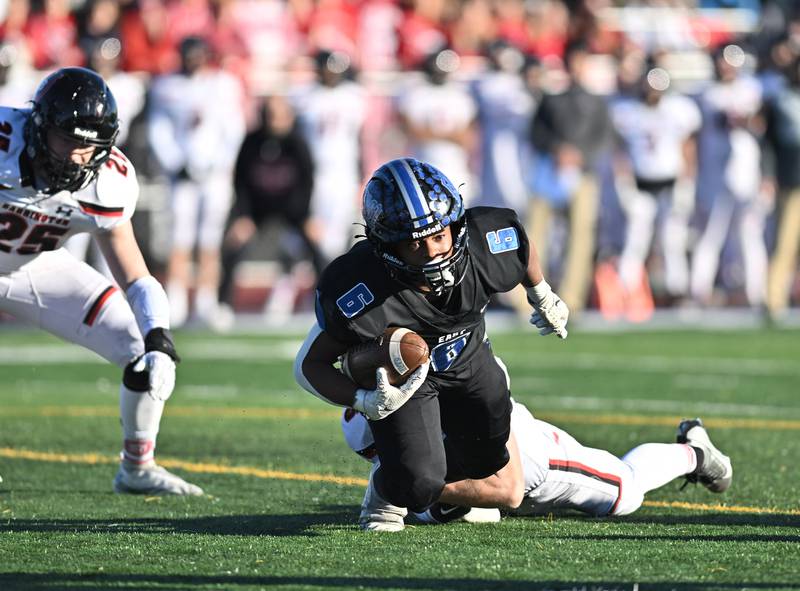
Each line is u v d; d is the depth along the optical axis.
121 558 13.74
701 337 43.38
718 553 13.93
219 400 29.02
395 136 45.12
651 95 46.12
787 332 45.06
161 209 43.31
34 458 21.58
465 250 14.56
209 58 43.00
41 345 40.75
